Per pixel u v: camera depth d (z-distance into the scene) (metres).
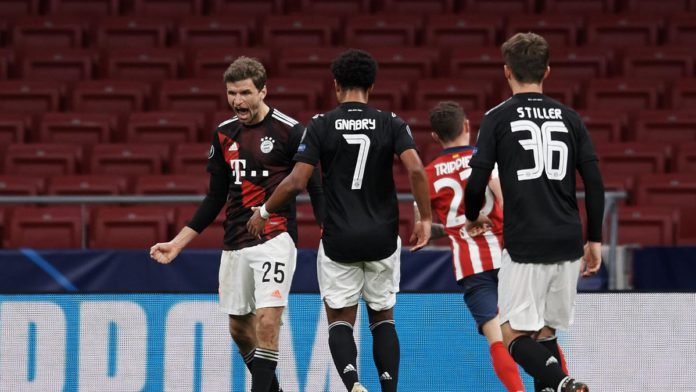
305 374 20.75
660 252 28.62
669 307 20.69
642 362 20.66
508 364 18.73
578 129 16.52
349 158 17.45
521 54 16.59
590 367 20.69
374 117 17.61
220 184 19.03
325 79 44.69
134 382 20.88
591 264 16.81
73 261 27.47
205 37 47.97
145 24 48.41
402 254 27.09
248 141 18.33
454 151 19.97
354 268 17.73
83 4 50.50
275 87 42.34
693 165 38.06
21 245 32.53
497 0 50.47
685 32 48.09
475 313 19.42
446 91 42.31
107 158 38.00
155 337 20.94
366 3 50.62
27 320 20.97
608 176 36.31
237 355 20.83
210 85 43.28
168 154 38.75
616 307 20.70
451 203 19.75
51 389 20.91
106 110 42.88
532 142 16.20
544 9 50.72
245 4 50.81
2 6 50.38
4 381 20.89
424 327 20.83
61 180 35.28
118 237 32.28
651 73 45.50
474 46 46.84
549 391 16.80
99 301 21.00
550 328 17.00
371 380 20.67
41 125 40.72
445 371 20.75
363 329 20.77
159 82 44.28
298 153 17.31
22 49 46.41
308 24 48.25
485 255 19.45
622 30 48.00
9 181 35.47
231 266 18.52
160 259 19.03
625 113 40.91
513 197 16.23
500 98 43.41
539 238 16.05
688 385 20.55
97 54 46.38
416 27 48.25
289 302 20.83
